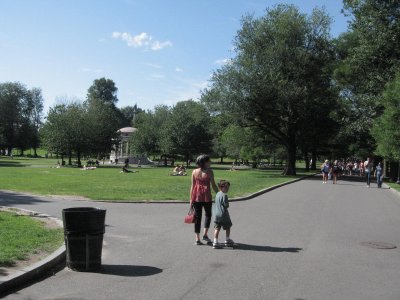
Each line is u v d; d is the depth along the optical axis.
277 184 29.86
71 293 6.29
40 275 7.16
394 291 6.61
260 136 56.38
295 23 44.97
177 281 6.93
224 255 8.83
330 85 49.16
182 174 43.72
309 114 46.66
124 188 24.31
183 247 9.56
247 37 46.88
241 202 19.05
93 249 7.52
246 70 44.72
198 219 9.91
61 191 21.91
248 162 98.94
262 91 43.56
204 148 79.06
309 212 16.02
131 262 8.16
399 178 38.19
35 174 37.72
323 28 46.34
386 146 28.05
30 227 10.84
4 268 7.02
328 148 67.12
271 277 7.25
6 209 14.51
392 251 9.54
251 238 10.73
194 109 81.94
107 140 71.06
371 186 33.38
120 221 13.05
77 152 66.31
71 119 65.69
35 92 118.00
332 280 7.14
